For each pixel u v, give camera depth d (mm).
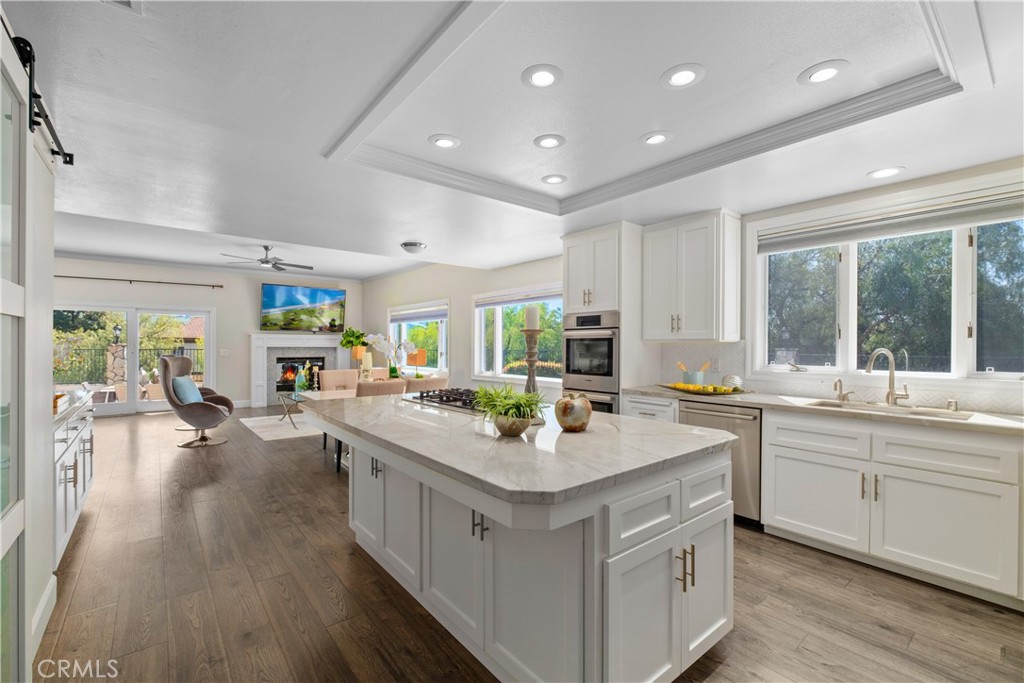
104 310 7184
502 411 1877
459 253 5176
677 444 1807
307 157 2531
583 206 3430
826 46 1706
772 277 3615
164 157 2533
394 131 2410
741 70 1856
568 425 2006
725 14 1535
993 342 2670
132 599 2227
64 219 4922
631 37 1655
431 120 2285
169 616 2094
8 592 1437
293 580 2410
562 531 1452
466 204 3328
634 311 3910
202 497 3672
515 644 1625
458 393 3096
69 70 1750
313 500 3617
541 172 2998
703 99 2084
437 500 2025
